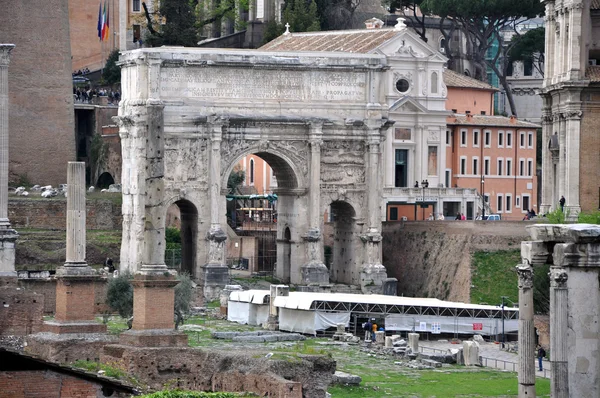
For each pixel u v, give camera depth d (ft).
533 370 600.39
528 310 597.11
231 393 559.38
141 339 645.10
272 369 616.80
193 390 595.06
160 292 654.53
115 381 589.32
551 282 549.95
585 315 545.03
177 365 632.79
